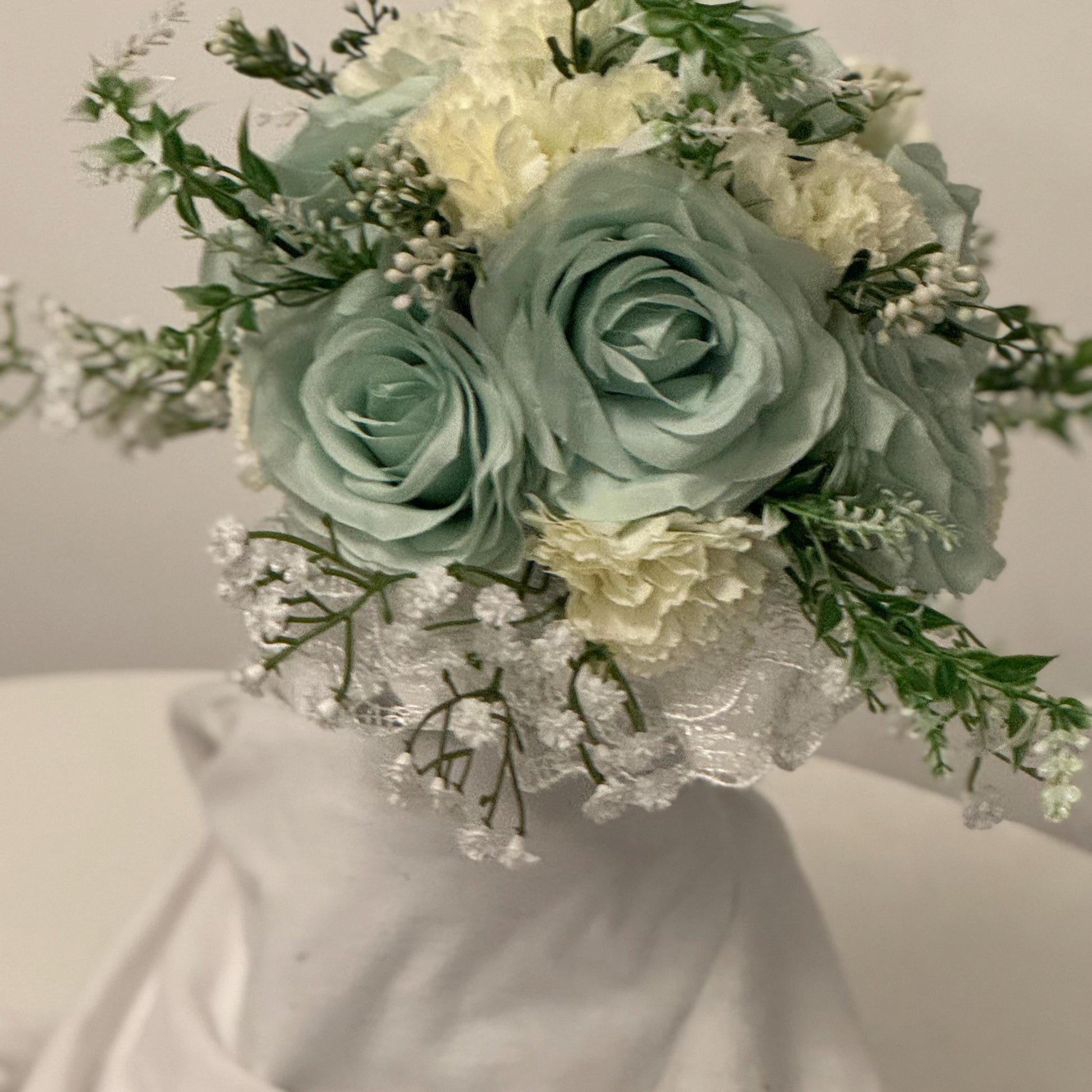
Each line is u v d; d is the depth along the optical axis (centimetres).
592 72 59
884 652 56
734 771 60
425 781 65
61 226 77
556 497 57
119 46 55
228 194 56
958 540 57
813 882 106
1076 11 116
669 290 55
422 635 60
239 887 83
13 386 143
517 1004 72
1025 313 72
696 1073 72
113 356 62
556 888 70
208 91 63
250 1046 78
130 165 55
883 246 58
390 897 71
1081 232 121
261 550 58
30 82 101
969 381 63
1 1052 93
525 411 55
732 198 55
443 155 55
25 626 158
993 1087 90
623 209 54
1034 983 98
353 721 62
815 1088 77
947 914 104
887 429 57
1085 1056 92
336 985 73
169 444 149
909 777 131
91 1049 91
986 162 123
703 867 74
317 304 59
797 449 56
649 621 57
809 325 56
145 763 120
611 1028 72
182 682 131
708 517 57
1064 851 111
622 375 54
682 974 73
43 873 107
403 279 56
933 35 121
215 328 59
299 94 68
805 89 58
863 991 97
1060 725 54
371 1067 74
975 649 59
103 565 156
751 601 58
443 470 56
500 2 60
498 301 54
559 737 58
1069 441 86
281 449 58
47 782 116
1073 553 129
